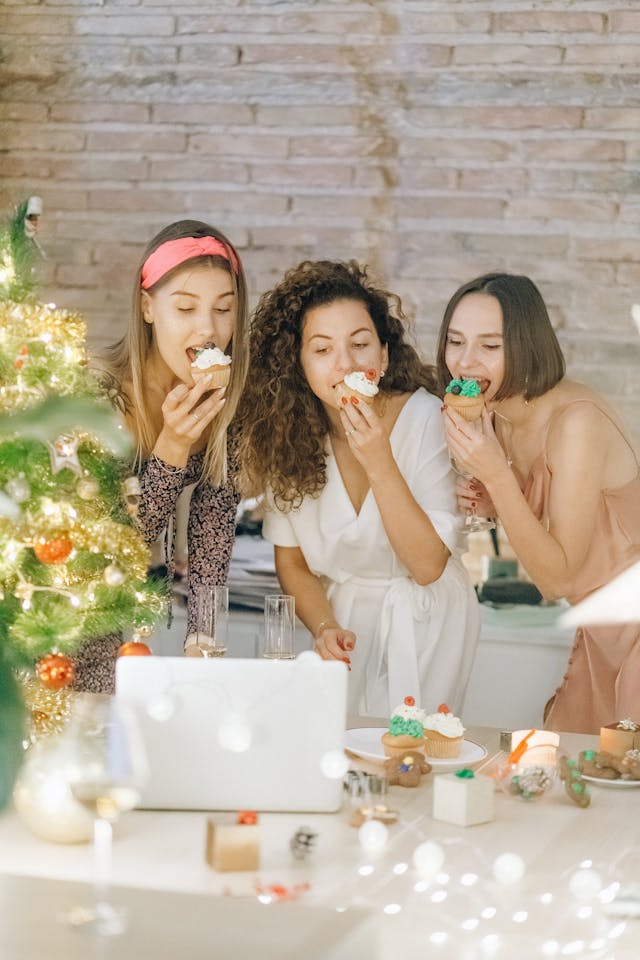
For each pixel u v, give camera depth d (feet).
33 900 4.04
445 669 8.18
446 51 11.46
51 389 5.66
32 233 6.13
